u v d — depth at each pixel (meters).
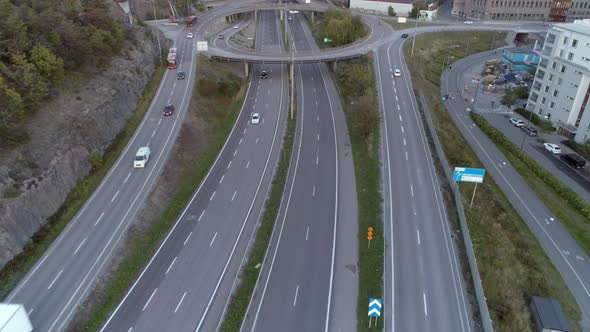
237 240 42.69
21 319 28.84
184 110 66.19
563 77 68.62
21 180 40.91
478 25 130.25
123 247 40.19
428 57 105.69
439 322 32.91
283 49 110.69
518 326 33.16
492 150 64.94
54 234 41.09
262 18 147.25
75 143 49.06
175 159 54.72
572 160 59.72
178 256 40.38
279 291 36.47
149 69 75.88
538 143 67.06
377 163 55.84
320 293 36.22
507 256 41.16
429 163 55.97
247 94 80.69
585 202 50.34
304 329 32.84
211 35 107.25
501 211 49.19
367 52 95.00
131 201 46.22
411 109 71.31
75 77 56.41
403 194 49.25
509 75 96.00
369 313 31.08
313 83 86.56
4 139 41.91
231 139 64.19
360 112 62.66
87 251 39.44
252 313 34.28
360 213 46.88
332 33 107.94
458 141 66.06
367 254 40.31
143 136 59.22
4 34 47.97
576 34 65.38
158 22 113.00
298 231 44.19
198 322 33.38
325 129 67.56
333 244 42.16
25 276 36.44
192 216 46.47
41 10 59.56
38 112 48.12
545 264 42.19
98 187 48.50
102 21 66.31
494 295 36.00
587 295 38.88
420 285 36.41
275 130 67.12
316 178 54.12
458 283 36.59
